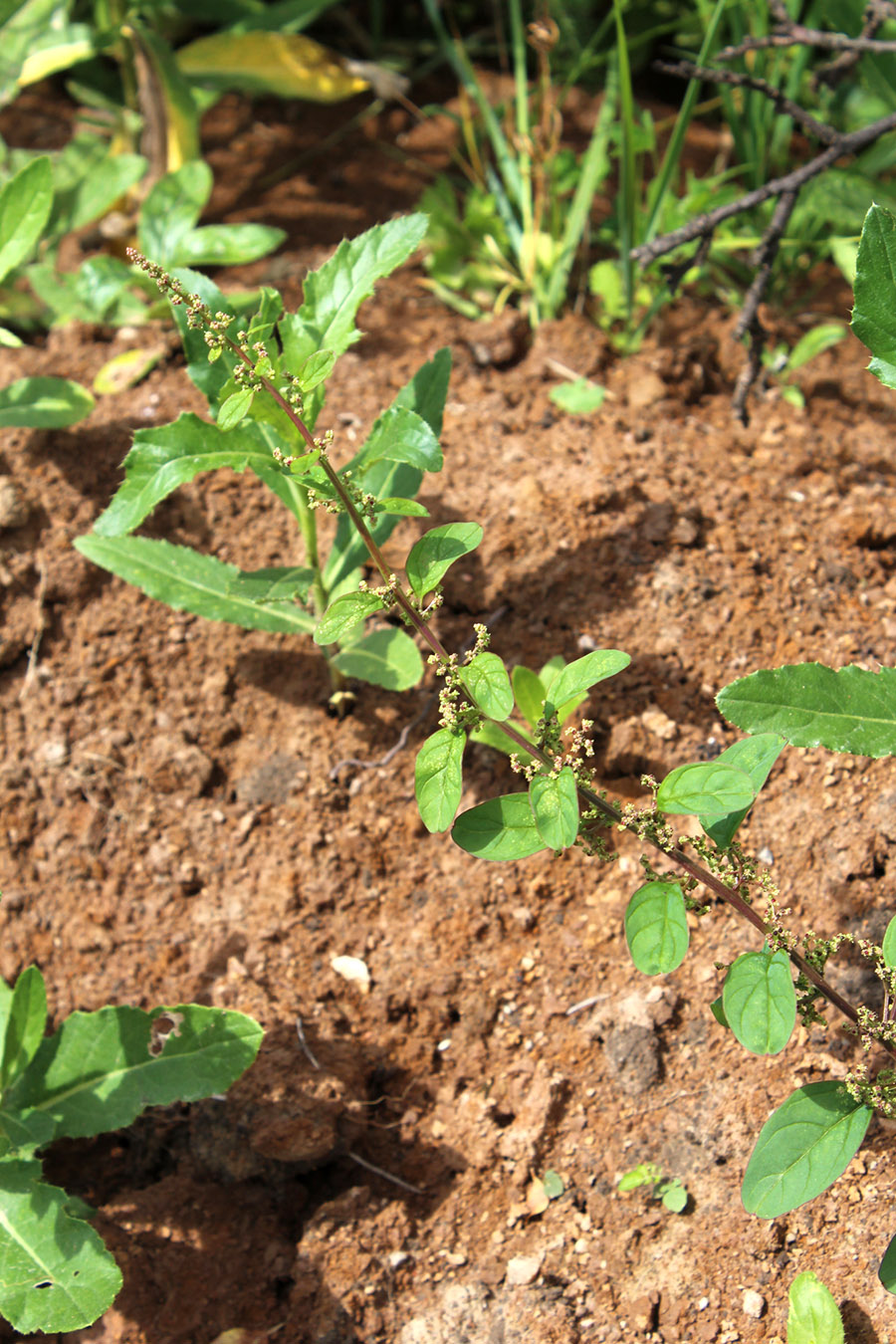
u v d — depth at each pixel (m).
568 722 1.10
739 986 0.96
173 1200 1.06
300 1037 1.07
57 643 1.15
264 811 1.11
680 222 1.21
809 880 1.06
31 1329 0.99
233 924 1.10
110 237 1.27
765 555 1.12
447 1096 1.06
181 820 1.11
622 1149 1.04
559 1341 1.01
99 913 1.11
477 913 1.08
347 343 1.03
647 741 1.09
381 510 0.99
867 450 1.17
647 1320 1.02
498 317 1.22
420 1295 1.03
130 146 1.33
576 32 1.35
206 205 1.31
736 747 0.99
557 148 1.23
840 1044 1.04
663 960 0.96
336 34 1.51
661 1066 1.05
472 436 1.17
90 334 1.22
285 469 1.03
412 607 0.99
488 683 0.97
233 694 1.13
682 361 1.19
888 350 1.00
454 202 1.25
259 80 1.27
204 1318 1.03
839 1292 1.01
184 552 1.10
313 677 1.13
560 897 1.08
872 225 0.99
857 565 1.12
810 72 1.26
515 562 1.13
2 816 1.13
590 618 1.11
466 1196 1.05
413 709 1.12
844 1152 0.97
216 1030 1.04
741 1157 1.03
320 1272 1.03
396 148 1.39
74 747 1.13
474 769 1.10
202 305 0.98
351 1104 1.06
